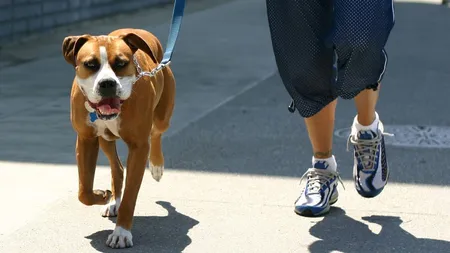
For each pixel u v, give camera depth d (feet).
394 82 55.57
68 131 42.01
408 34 79.71
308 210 28.73
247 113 46.39
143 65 26.50
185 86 54.24
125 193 26.07
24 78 55.83
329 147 29.14
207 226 27.89
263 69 61.00
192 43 72.79
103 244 26.21
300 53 26.86
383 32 25.52
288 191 31.83
